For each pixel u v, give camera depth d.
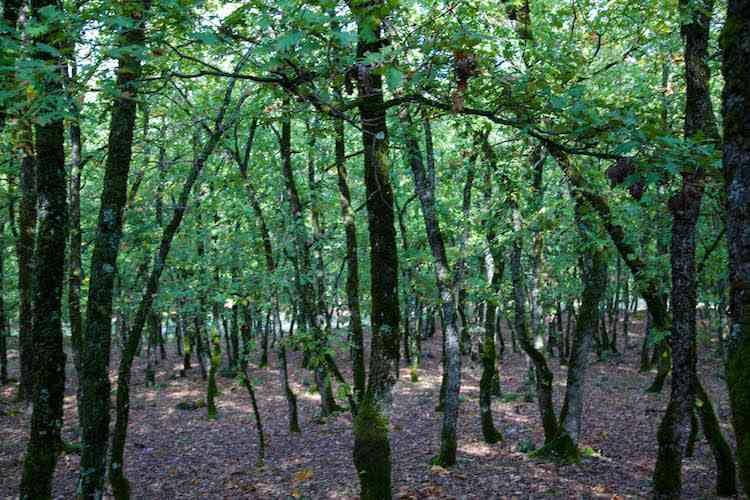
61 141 5.95
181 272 16.56
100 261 5.33
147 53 3.85
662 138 3.93
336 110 5.02
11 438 14.66
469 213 13.75
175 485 11.34
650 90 11.24
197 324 23.22
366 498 6.39
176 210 7.69
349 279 12.77
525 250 16.22
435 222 11.22
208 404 17.70
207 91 12.62
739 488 9.70
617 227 9.60
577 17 10.72
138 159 12.61
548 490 9.70
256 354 29.42
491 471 10.84
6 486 11.10
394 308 6.59
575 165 9.50
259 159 17.25
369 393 6.59
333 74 4.93
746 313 2.20
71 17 3.91
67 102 3.97
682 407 6.89
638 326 34.97
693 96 6.54
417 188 11.23
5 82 3.83
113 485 7.64
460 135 9.40
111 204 5.36
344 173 13.41
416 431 14.98
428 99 5.30
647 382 20.72
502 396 18.77
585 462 11.32
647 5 9.55
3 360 22.14
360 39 4.23
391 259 6.57
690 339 6.79
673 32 9.45
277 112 7.65
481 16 6.64
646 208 9.45
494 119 5.00
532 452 11.77
